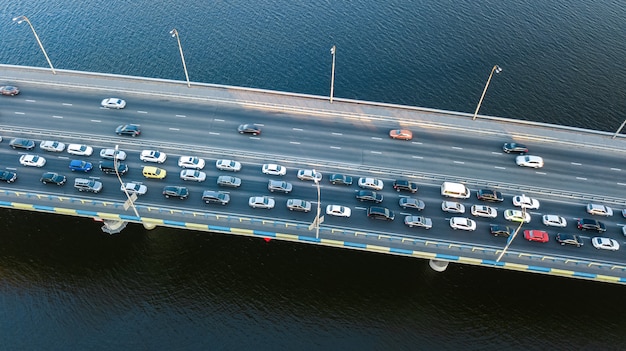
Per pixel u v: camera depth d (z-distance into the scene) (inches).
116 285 3159.5
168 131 3494.1
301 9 5022.1
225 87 3764.8
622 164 3452.3
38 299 3088.1
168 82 3791.8
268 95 3735.2
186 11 5007.4
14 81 3762.3
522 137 3567.9
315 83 4426.7
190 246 3334.2
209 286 3171.8
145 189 3149.6
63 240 3361.2
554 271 2888.8
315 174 3248.0
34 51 4621.1
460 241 3004.4
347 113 3636.8
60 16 4948.3
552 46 4709.6
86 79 3801.7
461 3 5088.6
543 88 4394.7
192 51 4648.1
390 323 3053.6
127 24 4874.5
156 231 3395.7
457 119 3644.2
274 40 4739.2
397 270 3267.7
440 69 4534.9
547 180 3344.0
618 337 3021.7
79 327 2977.4
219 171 3302.2
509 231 3029.0
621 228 3110.2
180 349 2910.9
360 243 2942.9
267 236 2992.1
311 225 2871.6
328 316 3070.9
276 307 3095.5
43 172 3257.9
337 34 4798.2
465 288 3201.3
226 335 2974.9
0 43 4677.7
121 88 3747.5
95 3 5073.8
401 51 4670.3
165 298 3112.7
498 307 3127.5
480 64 4571.9
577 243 2977.4
